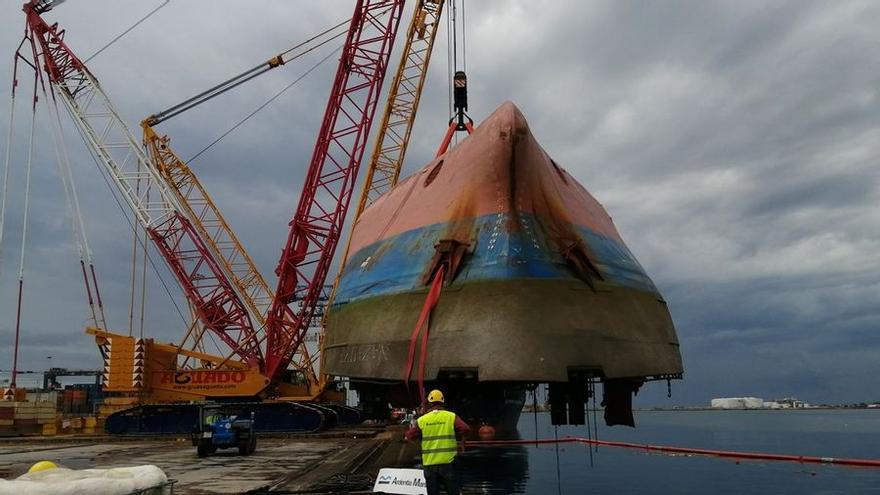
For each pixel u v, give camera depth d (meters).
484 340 13.89
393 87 55.56
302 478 19.12
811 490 18.52
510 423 43.53
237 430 28.41
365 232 20.47
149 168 58.22
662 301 17.56
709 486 19.44
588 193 20.00
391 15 52.22
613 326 14.81
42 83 56.50
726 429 78.00
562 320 14.23
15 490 7.43
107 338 48.53
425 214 17.14
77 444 39.53
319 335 54.72
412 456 26.14
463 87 26.64
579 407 17.91
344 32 55.88
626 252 17.91
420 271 15.87
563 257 15.30
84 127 57.44
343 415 51.22
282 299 51.81
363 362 15.80
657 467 24.34
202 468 23.09
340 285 19.56
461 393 17.41
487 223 15.52
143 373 48.06
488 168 16.11
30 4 56.28
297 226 51.84
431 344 14.41
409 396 17.80
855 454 36.84
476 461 26.23
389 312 15.81
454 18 31.98
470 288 14.66
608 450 31.91
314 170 51.88
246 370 50.00
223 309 55.72
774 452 38.72
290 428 43.69
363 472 20.58
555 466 24.33
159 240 57.00
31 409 47.59
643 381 17.72
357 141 51.66
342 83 52.25
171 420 44.19
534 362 13.62
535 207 15.84
